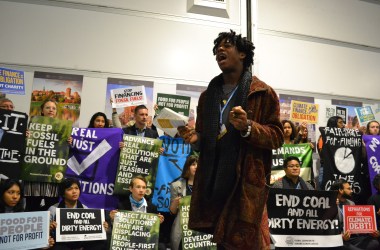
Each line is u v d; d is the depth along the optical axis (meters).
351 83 5.92
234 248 1.25
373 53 6.17
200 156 1.45
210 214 1.35
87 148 4.05
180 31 5.15
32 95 4.50
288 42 5.65
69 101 4.60
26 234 3.10
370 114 5.41
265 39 5.53
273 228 3.82
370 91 6.02
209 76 5.16
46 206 3.89
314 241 3.87
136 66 4.90
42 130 3.77
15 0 4.63
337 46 5.95
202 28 5.25
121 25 4.94
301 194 3.94
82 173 3.99
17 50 4.54
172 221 4.24
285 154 4.69
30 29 4.62
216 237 1.25
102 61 4.79
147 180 4.04
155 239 3.63
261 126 1.25
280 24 5.65
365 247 4.18
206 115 1.43
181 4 5.22
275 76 5.49
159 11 5.11
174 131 1.48
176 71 5.05
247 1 5.58
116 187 3.95
